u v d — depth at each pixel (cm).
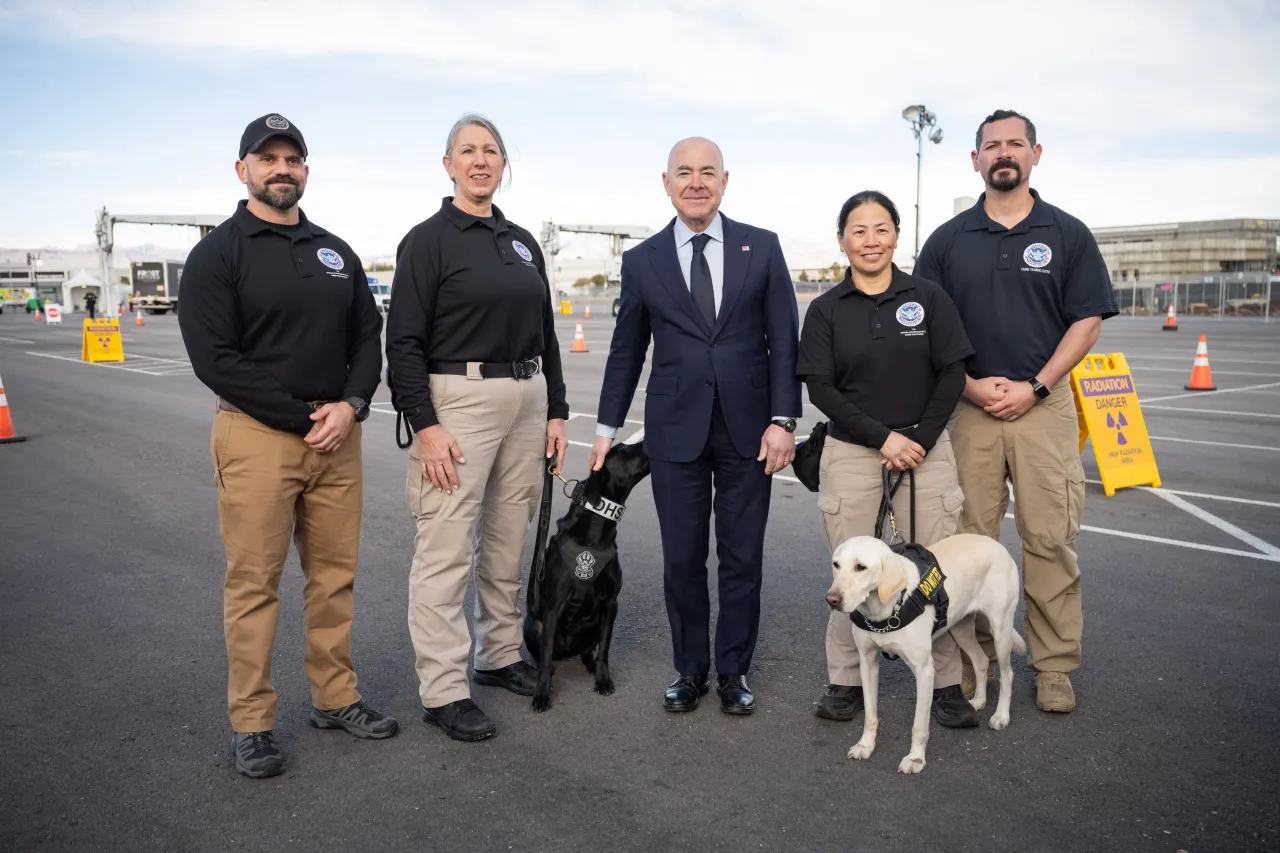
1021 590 475
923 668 293
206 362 281
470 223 326
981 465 354
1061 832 257
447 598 327
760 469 344
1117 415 694
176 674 379
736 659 348
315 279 299
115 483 752
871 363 330
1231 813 265
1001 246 347
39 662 391
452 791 286
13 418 1126
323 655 324
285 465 297
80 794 285
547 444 368
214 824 268
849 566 285
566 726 333
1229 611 429
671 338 340
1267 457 791
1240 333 2480
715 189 328
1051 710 334
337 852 253
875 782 289
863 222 324
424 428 318
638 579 505
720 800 279
